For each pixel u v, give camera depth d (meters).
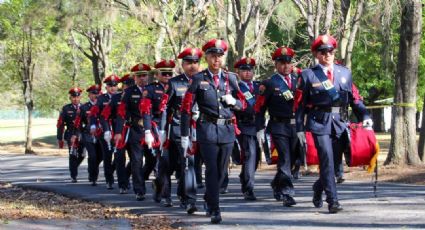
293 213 10.04
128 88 12.65
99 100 15.32
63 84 48.53
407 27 18.00
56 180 17.92
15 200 13.15
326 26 20.94
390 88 46.09
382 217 9.30
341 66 10.07
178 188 11.29
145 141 11.80
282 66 11.12
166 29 26.52
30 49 39.19
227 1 26.00
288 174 10.96
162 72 11.97
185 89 10.87
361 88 46.06
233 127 9.59
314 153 10.02
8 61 41.78
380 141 40.47
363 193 12.40
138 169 12.62
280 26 30.02
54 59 44.84
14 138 57.88
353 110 10.27
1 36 39.00
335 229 8.51
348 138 9.98
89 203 12.62
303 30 35.53
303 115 10.02
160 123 11.70
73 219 10.14
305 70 9.95
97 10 26.02
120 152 13.83
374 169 10.52
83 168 22.48
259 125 11.26
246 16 25.28
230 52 25.80
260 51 28.09
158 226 9.47
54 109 52.91
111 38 36.25
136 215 10.69
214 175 9.45
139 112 12.52
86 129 16.09
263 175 18.11
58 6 26.83
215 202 9.42
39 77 46.19
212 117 9.45
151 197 13.07
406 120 18.06
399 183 14.87
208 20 30.42
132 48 38.34
